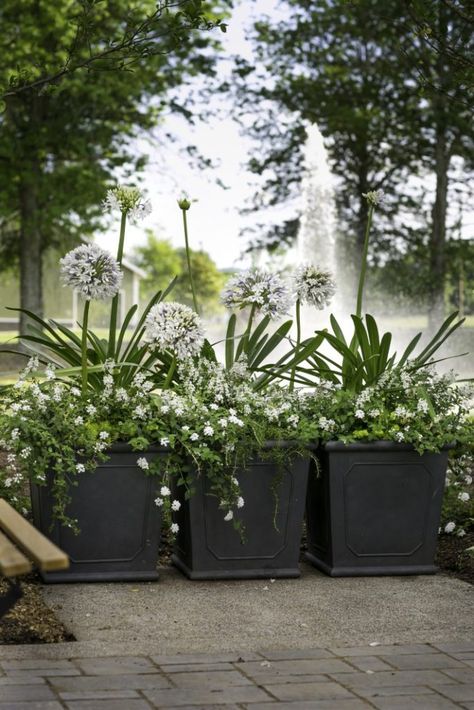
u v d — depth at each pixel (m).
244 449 4.40
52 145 20.88
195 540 4.46
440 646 3.47
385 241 23.92
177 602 4.05
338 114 22.38
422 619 3.86
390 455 4.62
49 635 3.47
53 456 4.21
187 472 4.45
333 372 5.04
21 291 21.97
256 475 4.50
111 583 4.36
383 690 2.97
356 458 4.59
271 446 4.44
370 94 22.38
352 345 5.22
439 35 5.91
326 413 4.69
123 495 4.35
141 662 3.20
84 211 21.03
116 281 4.47
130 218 4.94
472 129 21.03
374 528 4.62
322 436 4.56
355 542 4.61
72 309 32.44
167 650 3.37
